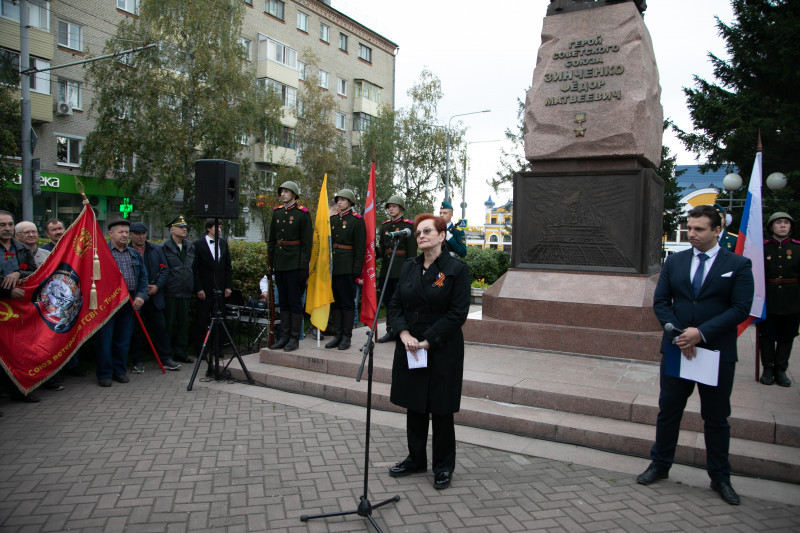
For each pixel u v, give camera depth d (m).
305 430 4.95
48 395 6.04
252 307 8.38
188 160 23.08
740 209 18.78
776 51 17.20
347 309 7.08
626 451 4.41
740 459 4.04
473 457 4.38
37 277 5.92
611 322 6.55
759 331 5.50
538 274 7.23
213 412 5.45
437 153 32.78
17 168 20.92
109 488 3.73
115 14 25.97
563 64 7.24
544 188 7.29
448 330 3.69
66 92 24.56
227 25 23.31
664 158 24.11
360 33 41.59
